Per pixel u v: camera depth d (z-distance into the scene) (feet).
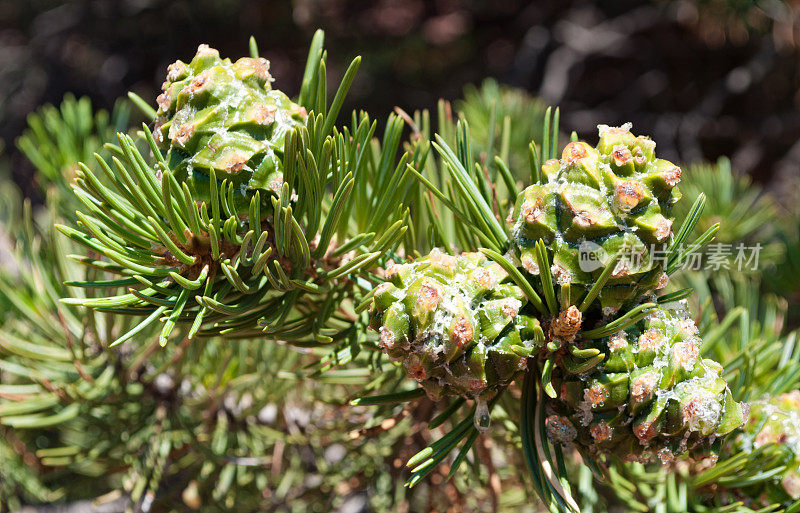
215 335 0.97
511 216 0.94
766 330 1.27
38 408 1.28
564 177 0.90
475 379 0.90
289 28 5.63
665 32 5.17
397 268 0.91
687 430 0.91
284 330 1.01
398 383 1.17
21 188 4.90
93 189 0.91
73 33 5.77
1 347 1.28
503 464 1.44
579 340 0.93
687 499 1.09
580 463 1.25
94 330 1.22
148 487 1.39
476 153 1.96
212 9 5.56
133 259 0.94
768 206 1.90
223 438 1.34
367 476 1.40
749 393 1.11
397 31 5.78
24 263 1.36
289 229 0.91
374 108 5.66
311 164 0.92
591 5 5.48
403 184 1.02
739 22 3.65
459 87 5.71
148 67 5.84
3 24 5.78
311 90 1.00
